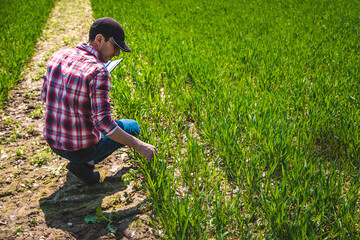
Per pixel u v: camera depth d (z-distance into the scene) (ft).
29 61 20.94
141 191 9.62
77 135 7.82
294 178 8.78
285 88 15.12
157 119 12.87
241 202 9.05
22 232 8.05
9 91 15.98
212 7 40.65
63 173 10.46
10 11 33.45
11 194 9.45
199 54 20.92
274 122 11.23
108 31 7.36
